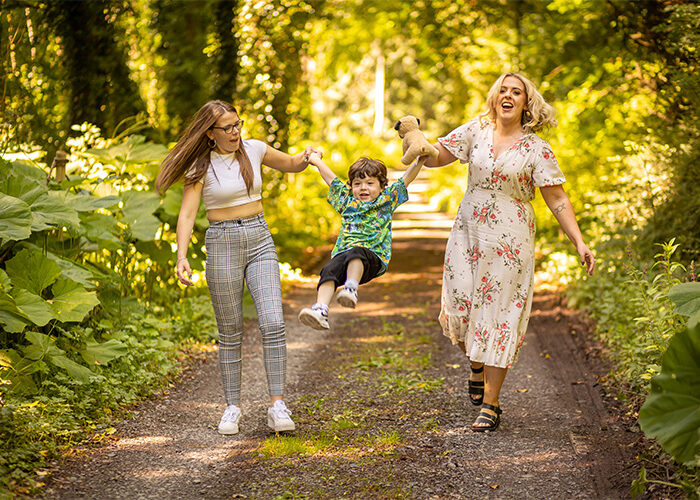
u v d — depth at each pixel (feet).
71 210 19.75
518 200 17.69
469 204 17.93
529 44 47.96
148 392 19.85
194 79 38.70
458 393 20.79
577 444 16.70
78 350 18.90
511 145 17.49
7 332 18.33
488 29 56.08
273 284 17.29
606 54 38.81
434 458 15.98
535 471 15.30
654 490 14.10
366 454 16.14
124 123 33.65
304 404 19.79
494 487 14.52
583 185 42.11
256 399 20.29
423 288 37.81
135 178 28.19
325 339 27.43
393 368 23.41
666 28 26.30
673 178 27.09
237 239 17.07
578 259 33.42
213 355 24.63
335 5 55.47
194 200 17.13
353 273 16.01
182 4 38.06
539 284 37.06
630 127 36.27
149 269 27.81
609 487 14.47
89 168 27.25
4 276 17.62
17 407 14.93
